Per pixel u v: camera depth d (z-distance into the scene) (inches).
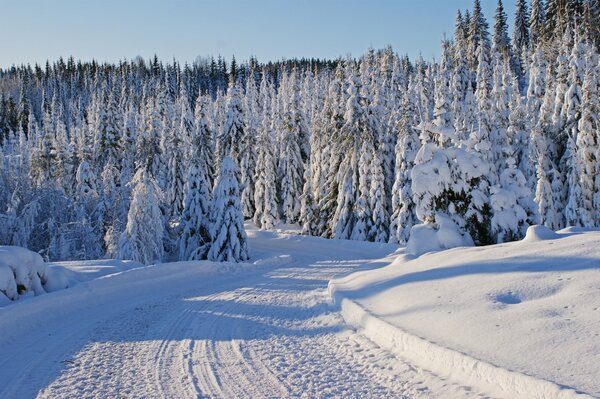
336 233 1429.6
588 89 1235.9
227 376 237.1
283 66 5187.0
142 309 434.9
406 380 216.4
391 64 2748.5
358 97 1396.4
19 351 295.9
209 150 1726.1
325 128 1617.9
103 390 222.7
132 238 1005.2
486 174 623.2
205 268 720.3
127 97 4630.9
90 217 1282.0
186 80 5246.1
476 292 296.5
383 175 1374.3
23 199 1338.6
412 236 611.2
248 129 2150.6
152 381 233.6
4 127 4212.6
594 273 274.8
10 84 5516.7
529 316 235.9
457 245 586.2
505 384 182.7
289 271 782.5
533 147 1321.4
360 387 213.6
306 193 1700.3
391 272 448.5
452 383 203.3
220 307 434.9
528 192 623.5
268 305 436.1
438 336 243.1
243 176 2127.2
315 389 214.2
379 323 288.4
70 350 294.4
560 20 2620.6
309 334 314.7
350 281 476.1
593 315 218.5
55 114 4367.6
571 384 164.1
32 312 368.8
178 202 1802.4
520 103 1418.6
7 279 389.4
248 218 2134.6
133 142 1969.7
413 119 1251.2
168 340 314.7
